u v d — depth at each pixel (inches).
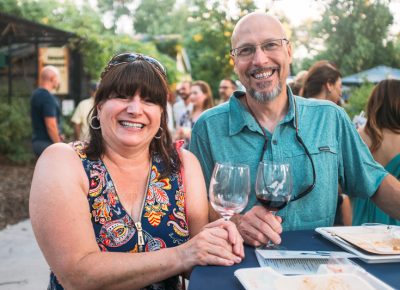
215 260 56.8
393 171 108.3
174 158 73.0
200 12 527.2
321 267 53.3
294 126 82.5
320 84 143.2
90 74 472.1
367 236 66.2
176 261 58.2
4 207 229.3
